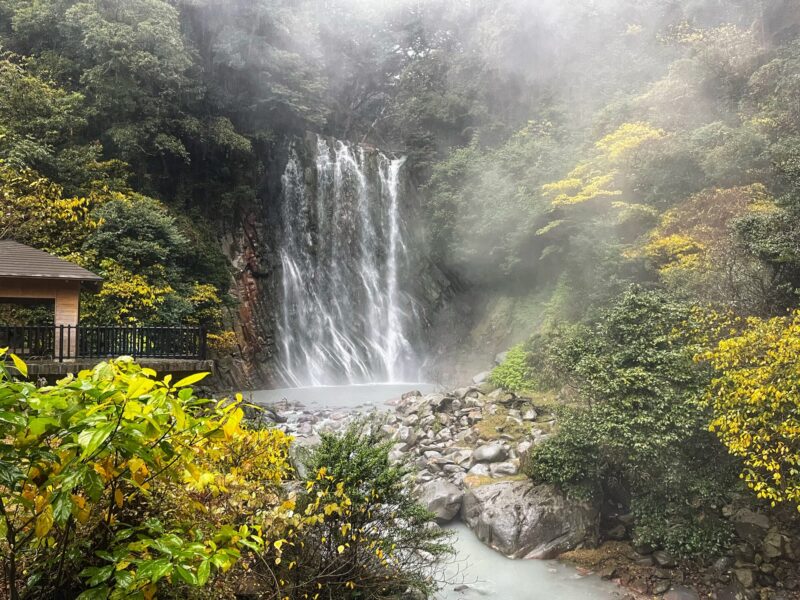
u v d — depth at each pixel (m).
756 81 18.53
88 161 17.38
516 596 6.98
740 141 15.95
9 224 14.10
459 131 28.69
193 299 17.41
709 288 11.28
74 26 17.95
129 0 18.59
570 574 7.55
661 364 8.08
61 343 10.46
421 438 11.97
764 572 7.03
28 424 1.91
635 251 15.63
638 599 6.92
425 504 8.88
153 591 2.08
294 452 6.70
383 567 5.45
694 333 8.48
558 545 8.04
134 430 2.01
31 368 9.50
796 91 16.84
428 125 29.31
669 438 7.43
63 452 2.03
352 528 5.13
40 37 19.08
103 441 1.96
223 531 2.39
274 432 4.48
